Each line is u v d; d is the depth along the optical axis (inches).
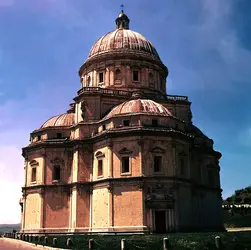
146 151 2113.7
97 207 2199.8
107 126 2269.9
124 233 2004.2
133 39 2881.4
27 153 2640.3
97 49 2903.5
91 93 2465.6
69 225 2349.9
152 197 2030.0
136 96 2502.5
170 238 1475.1
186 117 2657.5
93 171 2305.6
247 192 5639.8
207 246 1346.0
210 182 2736.2
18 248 1638.8
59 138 2571.4
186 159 2255.2
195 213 2413.9
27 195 2556.6
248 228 3312.0
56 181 2447.1
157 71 2864.2
